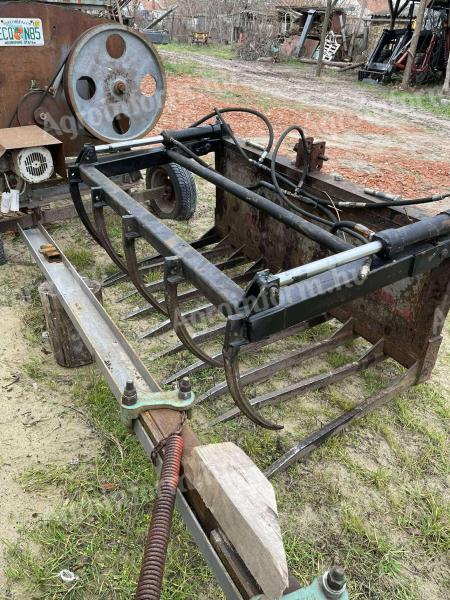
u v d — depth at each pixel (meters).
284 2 24.28
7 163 3.57
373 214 2.80
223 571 1.38
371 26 19.56
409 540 2.17
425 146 8.63
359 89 14.24
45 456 2.44
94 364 3.04
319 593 1.15
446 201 5.91
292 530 2.17
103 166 3.18
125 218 2.30
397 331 2.85
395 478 2.45
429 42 14.71
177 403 1.80
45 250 3.16
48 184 3.81
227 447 1.47
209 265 1.86
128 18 5.54
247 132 8.62
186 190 4.46
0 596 1.89
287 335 3.28
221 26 25.36
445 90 13.84
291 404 2.85
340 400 2.86
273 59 19.62
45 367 3.01
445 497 2.37
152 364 3.06
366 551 2.11
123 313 3.50
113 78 4.00
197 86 12.71
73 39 4.07
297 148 3.20
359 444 2.62
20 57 3.89
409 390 3.00
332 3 15.73
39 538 2.07
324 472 2.45
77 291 2.74
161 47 21.48
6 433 2.55
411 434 2.70
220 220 4.16
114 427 2.59
